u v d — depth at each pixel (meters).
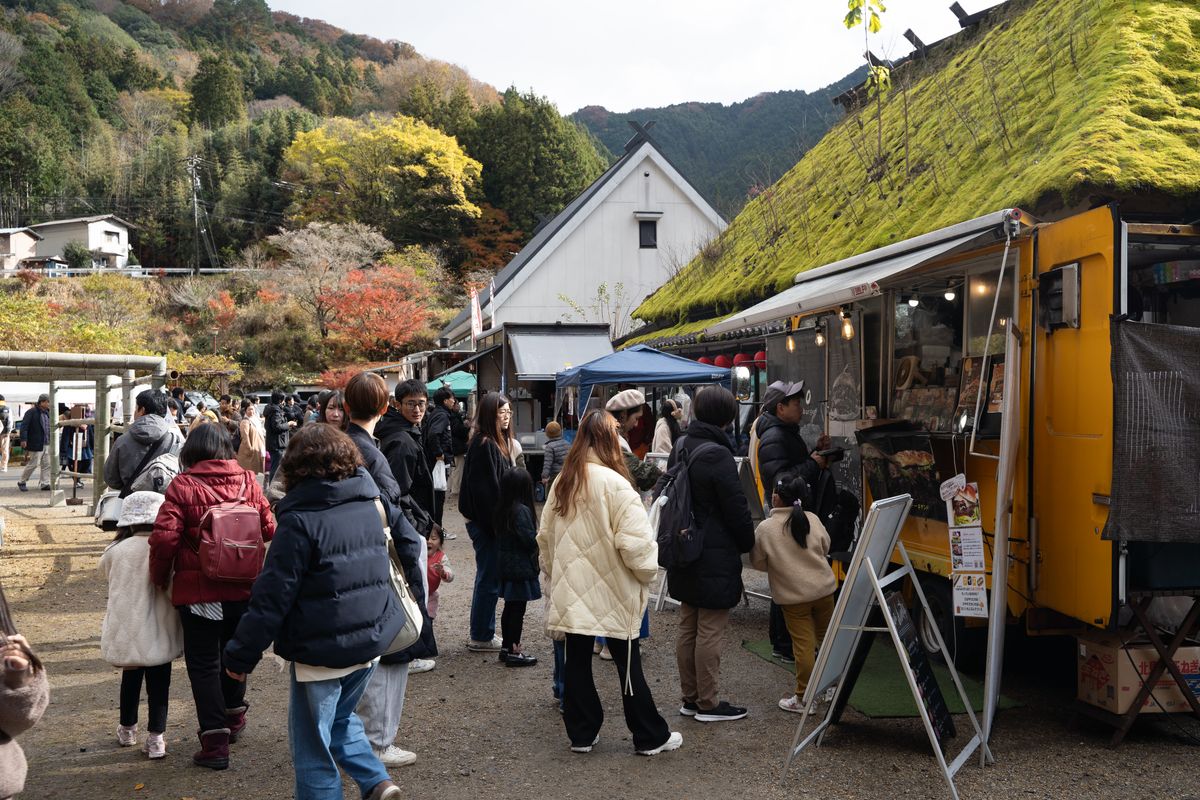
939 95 11.15
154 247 72.69
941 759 3.75
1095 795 3.76
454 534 11.23
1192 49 6.48
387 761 4.22
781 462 5.45
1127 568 4.27
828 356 7.47
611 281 27.25
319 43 114.31
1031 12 10.62
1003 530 4.28
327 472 3.26
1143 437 3.96
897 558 5.92
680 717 4.88
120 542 4.27
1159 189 4.92
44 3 100.00
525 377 13.75
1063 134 6.20
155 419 5.72
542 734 4.65
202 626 4.19
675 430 9.06
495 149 56.81
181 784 4.02
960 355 5.59
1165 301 5.74
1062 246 4.46
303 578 3.17
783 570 4.78
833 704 4.41
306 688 3.21
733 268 13.37
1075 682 5.36
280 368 47.09
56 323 30.25
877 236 8.55
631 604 4.24
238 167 72.88
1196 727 4.55
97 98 85.56
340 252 49.94
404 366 25.34
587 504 4.21
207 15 112.19
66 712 5.00
